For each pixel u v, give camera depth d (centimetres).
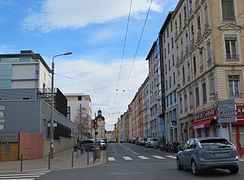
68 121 6216
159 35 6738
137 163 2498
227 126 3416
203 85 4028
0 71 8106
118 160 2953
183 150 1791
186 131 4816
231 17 3625
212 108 3622
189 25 4528
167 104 6284
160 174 1664
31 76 8081
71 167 2355
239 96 3481
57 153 4325
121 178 1545
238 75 3534
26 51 8750
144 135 10219
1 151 3058
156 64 7425
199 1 4066
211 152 1552
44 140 3700
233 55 3566
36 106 3697
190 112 4556
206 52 3844
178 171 1789
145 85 9944
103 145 5138
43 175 1830
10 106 3697
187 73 4688
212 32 3619
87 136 9281
